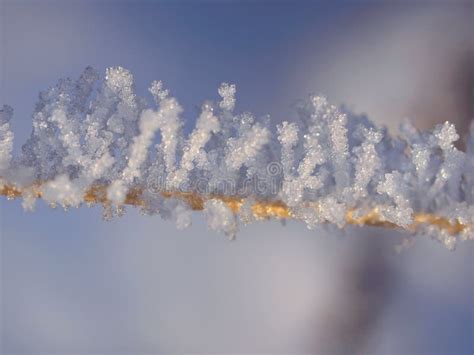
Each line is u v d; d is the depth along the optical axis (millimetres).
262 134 149
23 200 152
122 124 153
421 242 201
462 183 159
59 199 148
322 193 154
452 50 218
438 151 161
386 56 221
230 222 150
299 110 160
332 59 219
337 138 153
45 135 153
